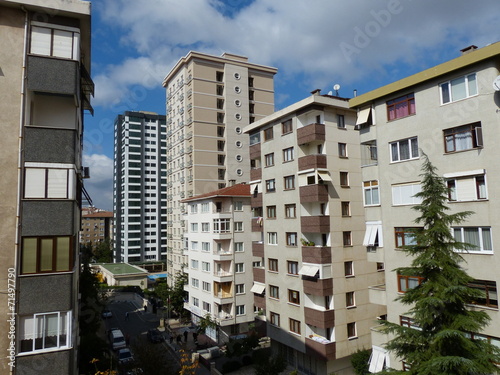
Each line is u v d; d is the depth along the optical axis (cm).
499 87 1452
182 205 5919
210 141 5738
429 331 1268
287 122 2983
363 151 2852
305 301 2727
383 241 1964
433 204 1318
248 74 6203
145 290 6719
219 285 3959
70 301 1275
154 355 2552
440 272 1270
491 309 1488
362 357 2438
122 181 9588
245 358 3144
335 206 2692
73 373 1337
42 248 1258
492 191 1521
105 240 10650
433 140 1747
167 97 6881
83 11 1370
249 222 4125
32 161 1275
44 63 1316
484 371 1113
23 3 1284
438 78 1738
